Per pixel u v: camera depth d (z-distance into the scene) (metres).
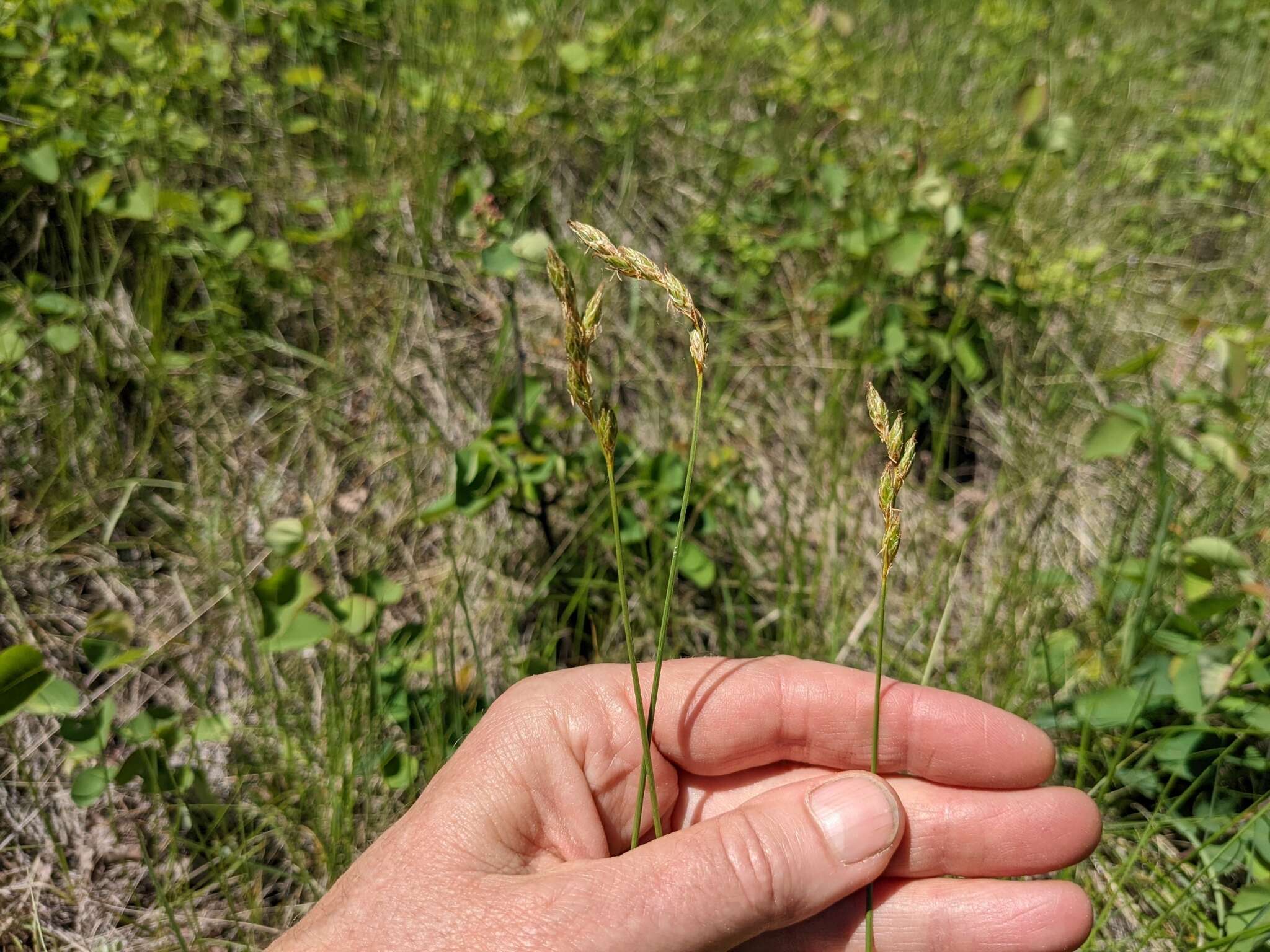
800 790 0.19
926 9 0.67
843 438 0.40
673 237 0.48
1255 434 0.40
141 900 0.29
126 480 0.36
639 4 0.62
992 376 0.43
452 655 0.30
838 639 0.34
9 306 0.35
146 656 0.32
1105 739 0.31
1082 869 0.29
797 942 0.22
